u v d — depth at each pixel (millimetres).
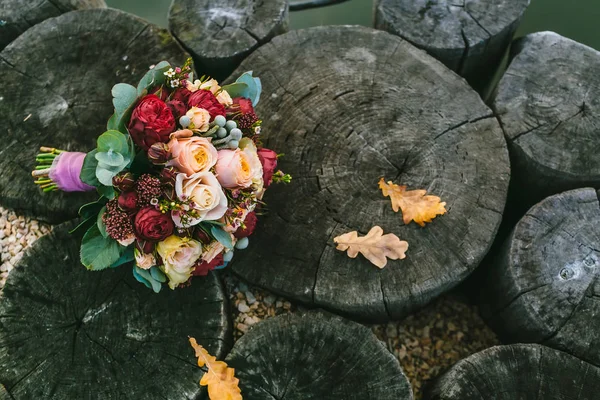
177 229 1126
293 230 1253
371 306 1218
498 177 1266
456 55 1393
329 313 1206
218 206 1106
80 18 1403
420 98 1317
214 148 1112
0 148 1338
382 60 1347
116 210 1121
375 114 1306
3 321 1205
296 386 1164
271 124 1308
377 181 1270
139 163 1136
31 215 1343
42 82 1373
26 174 1320
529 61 1362
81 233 1245
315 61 1347
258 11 1396
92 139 1333
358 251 1225
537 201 1361
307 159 1286
